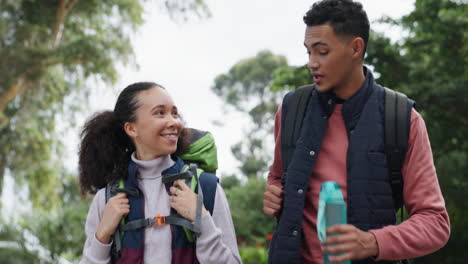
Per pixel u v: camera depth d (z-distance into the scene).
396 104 2.42
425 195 2.32
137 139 2.62
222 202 2.55
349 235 2.04
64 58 17.98
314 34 2.38
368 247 2.14
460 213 8.10
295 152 2.49
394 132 2.38
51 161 18.86
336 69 2.37
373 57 9.27
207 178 2.56
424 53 9.48
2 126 18.12
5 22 18.23
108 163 2.67
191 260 2.47
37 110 18.64
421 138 2.37
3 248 10.12
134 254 2.46
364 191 2.35
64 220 10.67
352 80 2.44
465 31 9.02
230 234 2.54
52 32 19.92
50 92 18.70
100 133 2.68
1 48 18.20
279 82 9.68
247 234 18.39
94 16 20.02
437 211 2.30
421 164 2.35
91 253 2.49
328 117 2.50
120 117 2.63
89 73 18.36
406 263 2.51
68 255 10.54
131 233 2.49
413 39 9.42
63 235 10.54
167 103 2.56
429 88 8.72
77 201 18.44
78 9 19.84
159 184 2.57
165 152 2.55
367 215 2.33
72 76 19.06
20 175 18.42
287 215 2.43
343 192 2.40
